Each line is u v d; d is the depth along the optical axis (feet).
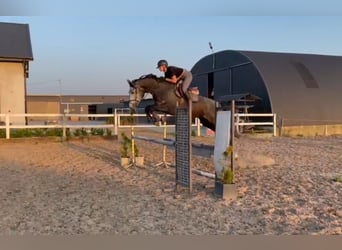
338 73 75.82
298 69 73.10
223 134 20.30
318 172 27.12
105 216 16.74
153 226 15.29
